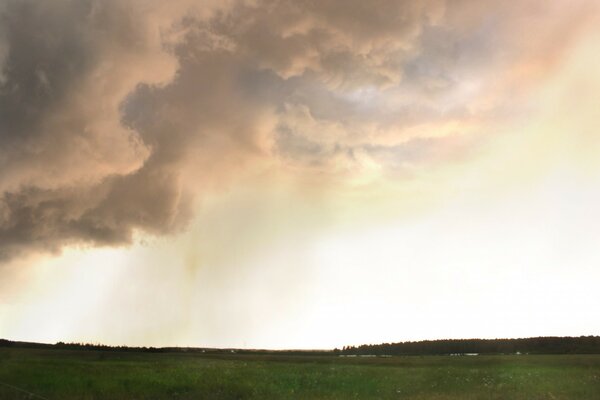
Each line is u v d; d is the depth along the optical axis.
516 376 30.45
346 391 24.05
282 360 57.56
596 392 22.36
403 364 48.88
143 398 20.30
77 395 20.53
